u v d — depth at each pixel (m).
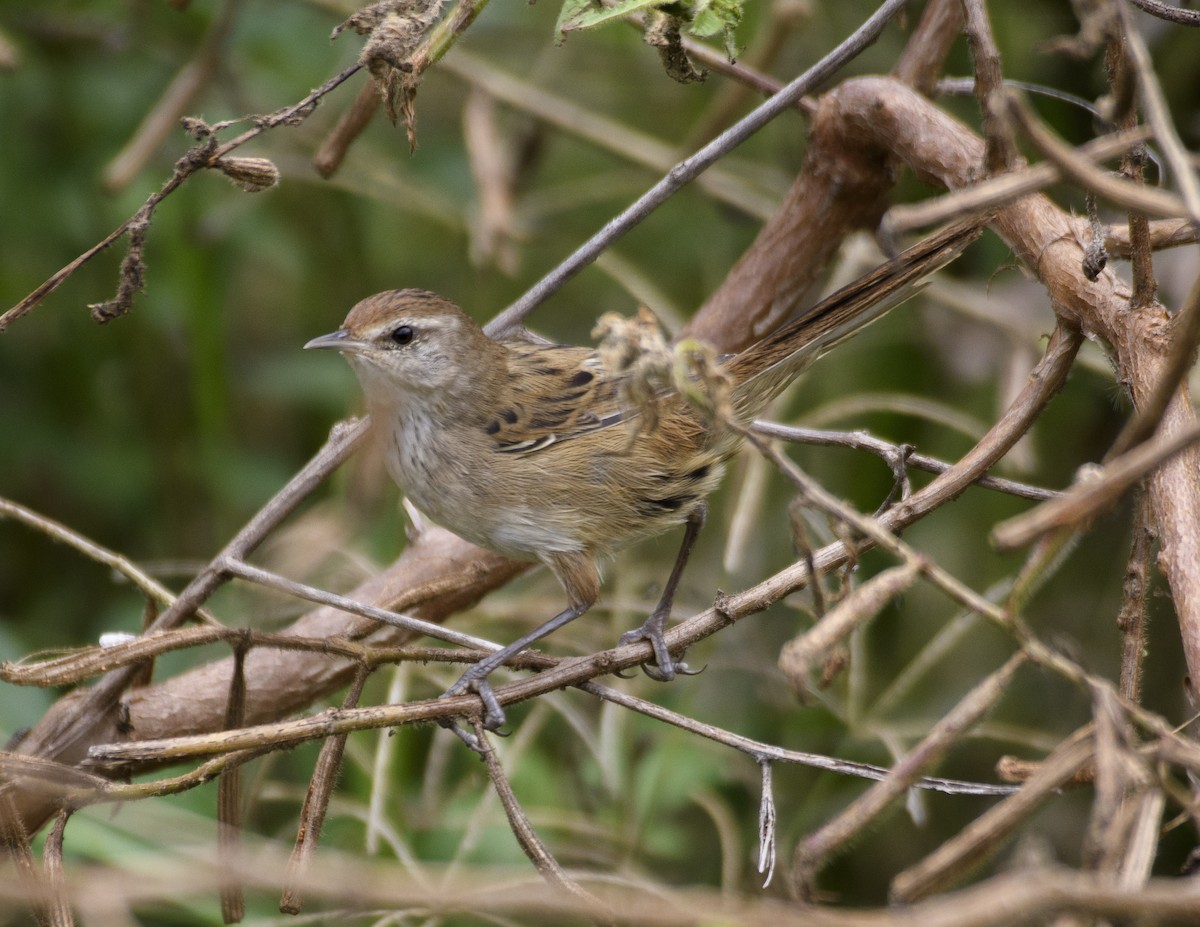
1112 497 4.52
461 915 7.95
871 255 11.67
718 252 13.77
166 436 12.71
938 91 9.26
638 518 8.70
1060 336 6.96
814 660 4.75
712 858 10.92
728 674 11.52
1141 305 6.36
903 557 5.00
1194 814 4.69
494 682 10.38
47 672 6.31
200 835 8.60
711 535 12.15
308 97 6.74
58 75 12.40
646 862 10.19
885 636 11.91
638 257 14.22
